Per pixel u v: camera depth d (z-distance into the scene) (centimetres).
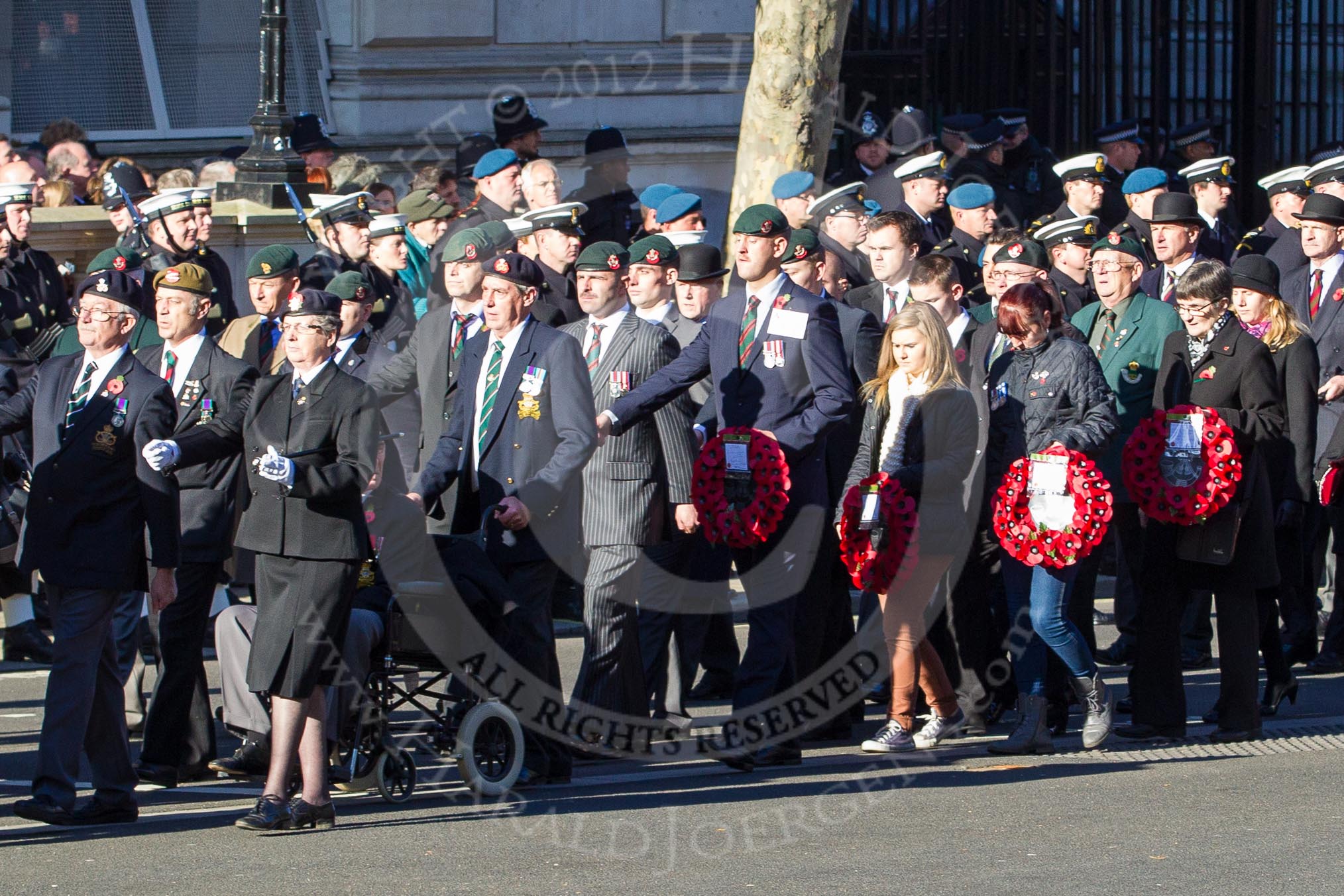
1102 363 2914
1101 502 2517
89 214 3812
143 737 2533
